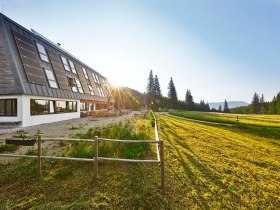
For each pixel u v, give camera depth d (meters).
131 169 7.72
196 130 20.23
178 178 7.02
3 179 7.03
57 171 7.54
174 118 40.47
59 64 29.11
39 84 21.73
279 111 98.75
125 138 11.62
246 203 5.52
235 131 21.03
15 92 18.55
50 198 5.77
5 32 20.38
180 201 5.54
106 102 48.12
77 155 8.65
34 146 11.02
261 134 19.08
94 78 45.47
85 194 5.90
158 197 5.69
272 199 5.78
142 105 104.31
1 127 18.70
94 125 21.02
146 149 10.39
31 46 23.75
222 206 5.34
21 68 20.03
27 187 6.46
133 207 5.27
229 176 7.39
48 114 23.70
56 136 14.04
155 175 7.21
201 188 6.33
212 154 10.41
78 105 32.50
